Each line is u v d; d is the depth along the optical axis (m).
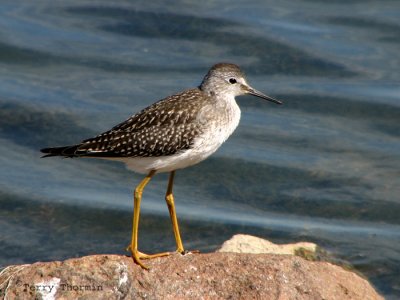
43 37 22.09
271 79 20.56
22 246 14.45
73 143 17.83
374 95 19.91
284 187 16.91
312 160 17.77
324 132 18.78
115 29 22.64
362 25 22.84
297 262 10.30
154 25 22.78
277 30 22.42
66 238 14.83
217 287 9.96
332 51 21.61
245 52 21.50
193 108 11.21
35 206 15.77
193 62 21.03
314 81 20.52
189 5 23.88
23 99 19.30
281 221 15.68
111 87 19.97
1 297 9.87
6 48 21.38
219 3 24.08
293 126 19.05
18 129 18.39
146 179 11.30
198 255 10.38
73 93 19.70
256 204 16.36
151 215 15.53
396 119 19.19
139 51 21.62
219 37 22.17
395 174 17.23
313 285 10.10
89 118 18.58
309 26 22.75
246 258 10.24
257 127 19.03
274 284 9.97
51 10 23.66
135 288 9.88
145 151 11.08
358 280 10.74
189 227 15.25
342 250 14.55
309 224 15.59
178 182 17.12
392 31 22.50
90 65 21.02
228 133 11.66
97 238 14.90
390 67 20.98
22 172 17.02
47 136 18.12
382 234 15.22
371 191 16.67
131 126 11.20
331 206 16.27
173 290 9.91
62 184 16.70
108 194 16.42
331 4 24.11
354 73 20.80
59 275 9.90
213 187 16.95
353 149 18.12
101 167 17.72
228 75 11.69
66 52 21.48
